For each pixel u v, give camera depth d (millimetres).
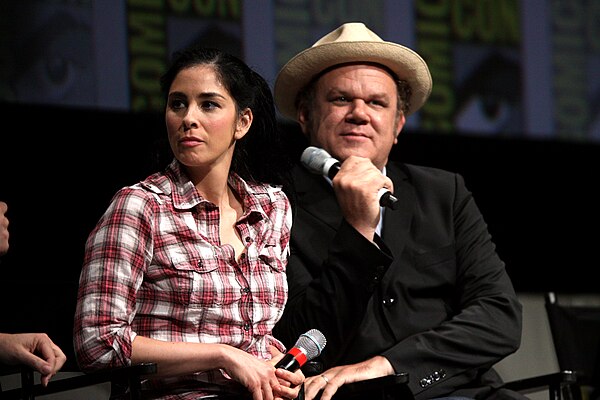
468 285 6449
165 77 5578
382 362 5855
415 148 8859
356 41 6516
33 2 7590
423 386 5871
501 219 9156
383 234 6406
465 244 6555
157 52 8008
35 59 7570
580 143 9461
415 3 8961
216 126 5262
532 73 9352
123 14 7902
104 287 4961
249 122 5523
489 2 9227
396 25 8883
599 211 9477
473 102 9094
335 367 5820
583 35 9609
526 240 9227
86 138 7699
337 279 5801
